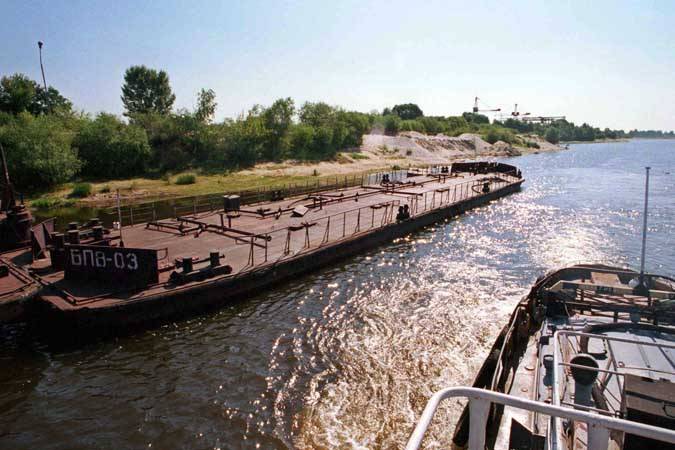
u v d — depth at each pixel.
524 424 7.68
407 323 14.93
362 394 11.08
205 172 62.50
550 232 28.84
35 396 11.09
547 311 11.09
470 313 15.80
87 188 45.66
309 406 10.65
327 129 83.81
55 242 15.94
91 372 12.07
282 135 77.19
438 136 128.38
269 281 17.38
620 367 7.79
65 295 13.79
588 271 11.62
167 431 9.88
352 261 21.38
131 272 14.67
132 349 13.15
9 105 64.06
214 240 20.67
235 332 14.19
